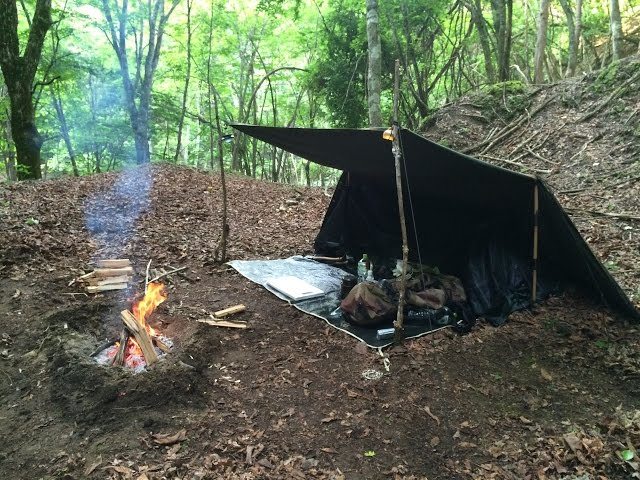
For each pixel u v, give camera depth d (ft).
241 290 16.31
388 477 8.62
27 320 13.33
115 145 51.42
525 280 15.55
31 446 9.17
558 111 32.94
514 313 14.74
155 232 21.35
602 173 25.66
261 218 25.84
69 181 28.35
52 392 10.62
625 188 23.45
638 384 11.37
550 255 15.78
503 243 15.88
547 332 13.76
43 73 40.63
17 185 26.20
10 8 29.66
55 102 46.68
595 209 22.21
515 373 11.91
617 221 20.58
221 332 13.46
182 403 10.37
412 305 14.55
